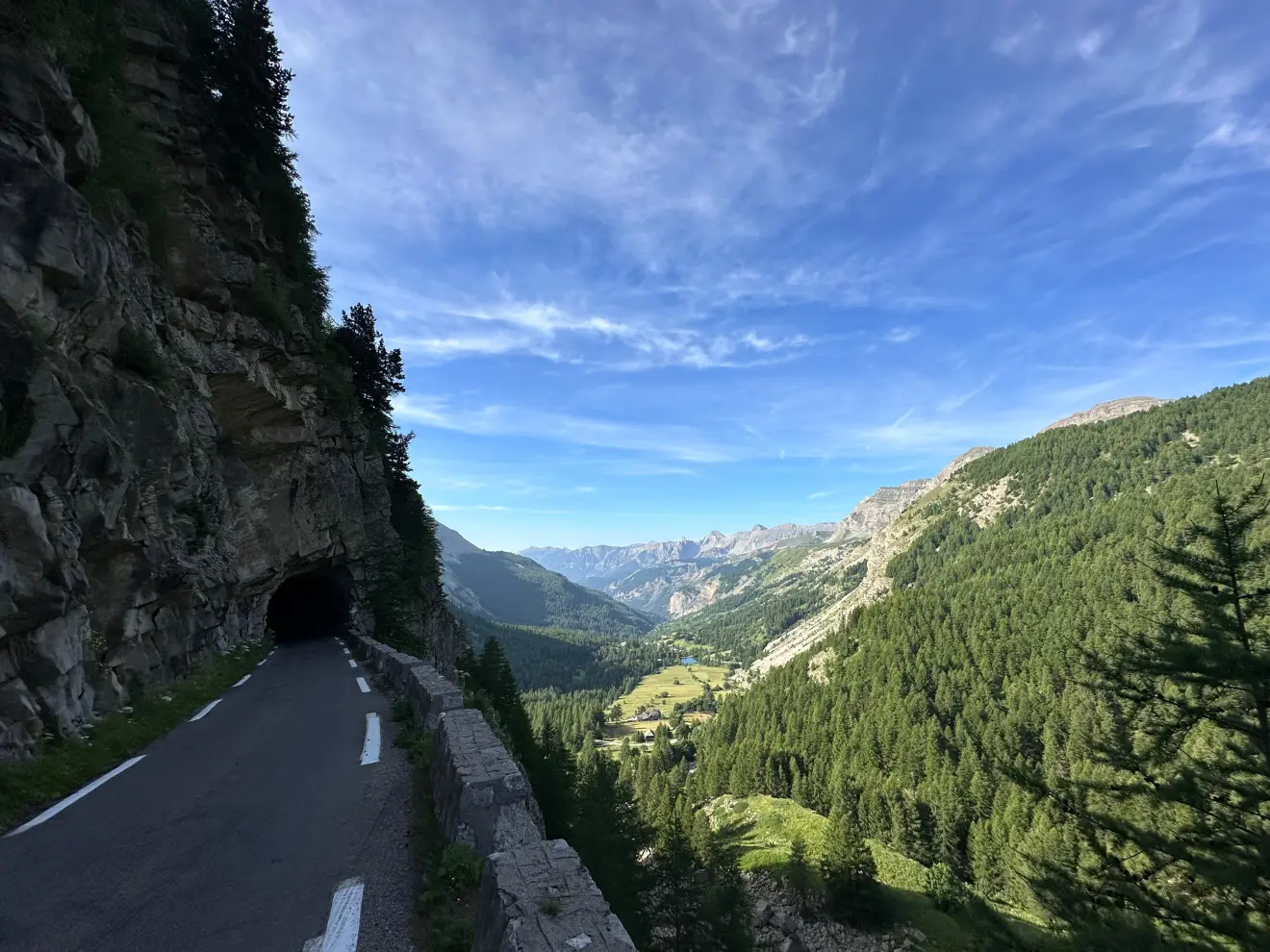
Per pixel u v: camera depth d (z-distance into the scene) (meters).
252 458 26.30
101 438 11.16
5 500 8.53
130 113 16.95
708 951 36.34
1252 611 11.50
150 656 12.98
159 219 18.27
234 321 22.47
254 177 26.22
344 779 7.70
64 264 10.68
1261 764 11.05
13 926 4.25
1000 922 13.88
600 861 28.12
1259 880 10.03
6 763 7.37
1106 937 11.16
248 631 24.81
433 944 4.04
